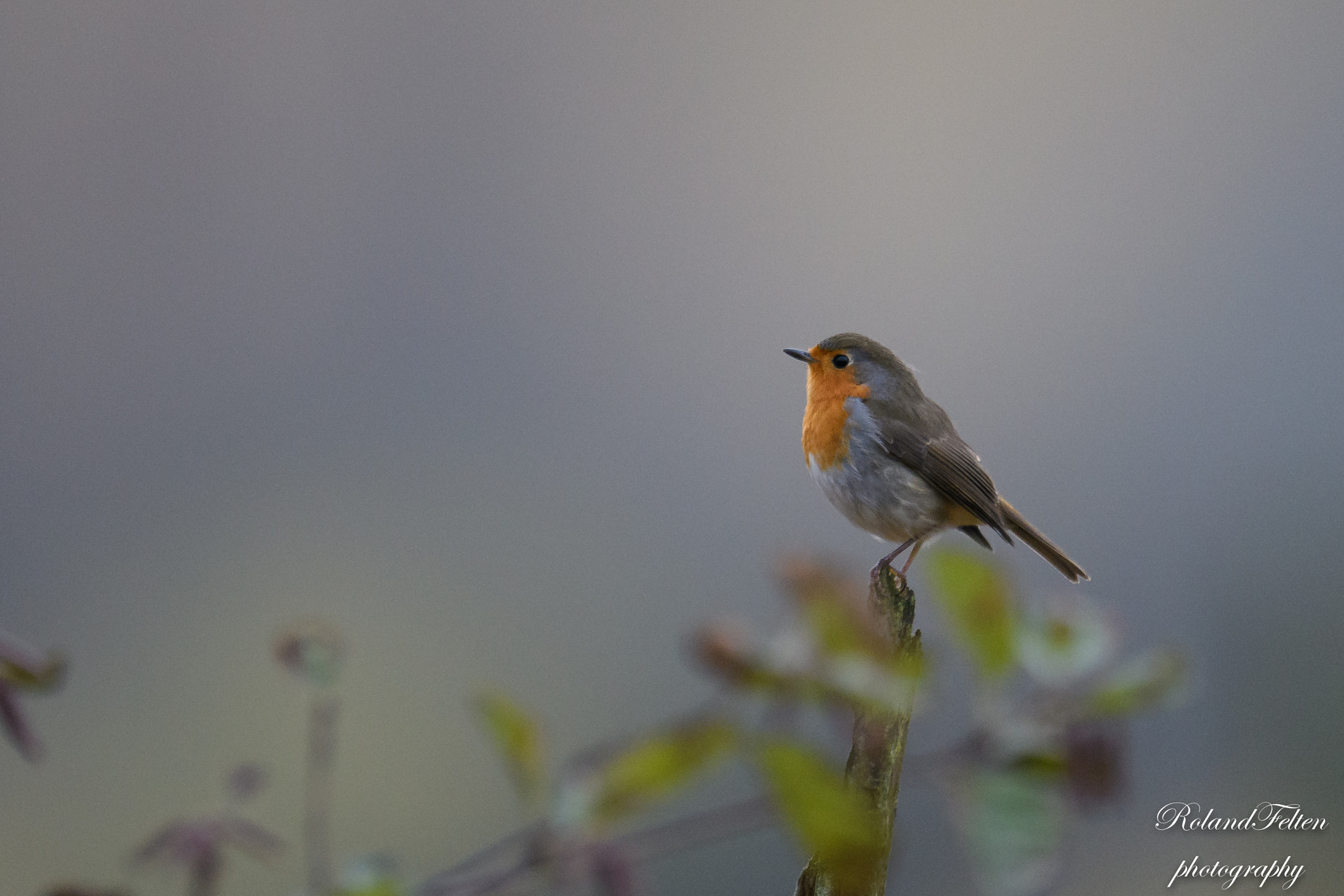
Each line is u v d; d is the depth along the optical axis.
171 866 2.40
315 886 2.20
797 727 1.99
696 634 2.00
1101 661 2.17
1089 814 1.98
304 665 2.45
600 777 1.97
